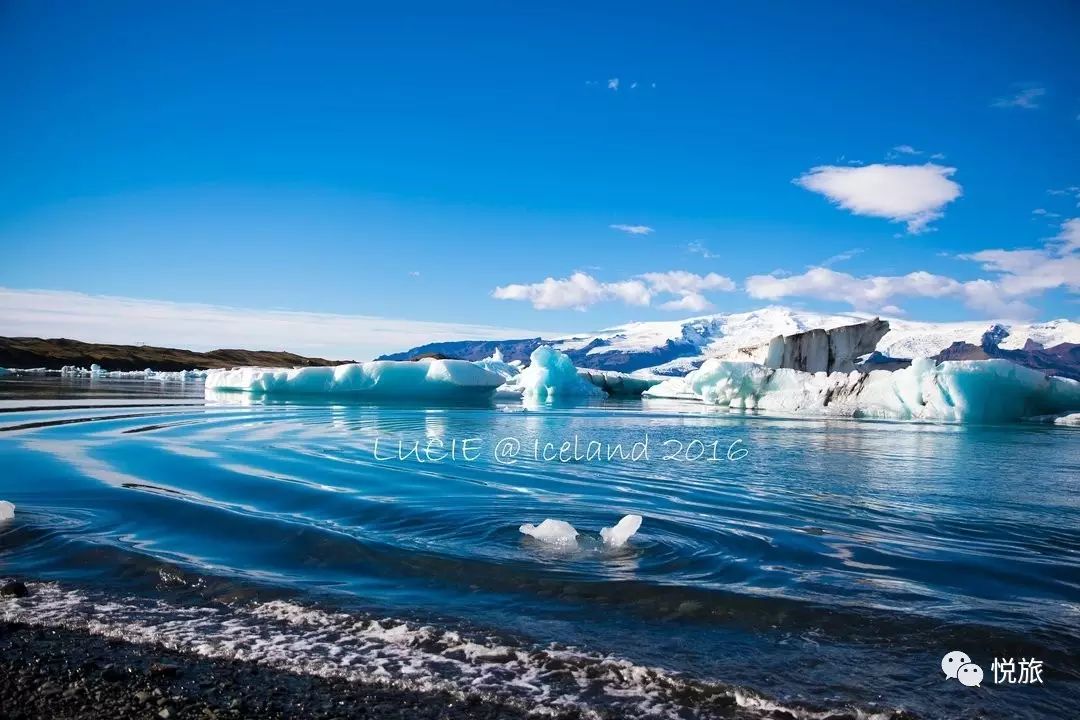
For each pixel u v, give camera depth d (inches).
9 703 145.4
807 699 152.8
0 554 243.9
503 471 450.9
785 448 654.5
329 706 146.8
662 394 1908.2
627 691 155.8
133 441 578.9
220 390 1455.5
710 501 364.8
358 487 374.6
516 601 206.7
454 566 234.8
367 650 173.6
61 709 143.3
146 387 1795.0
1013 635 186.5
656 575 230.1
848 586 225.3
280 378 1355.8
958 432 877.8
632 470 475.5
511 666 166.2
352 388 1353.3
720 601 206.8
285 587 213.2
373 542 259.6
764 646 179.0
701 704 150.9
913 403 1139.9
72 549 246.5
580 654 171.9
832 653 175.6
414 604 203.0
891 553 268.5
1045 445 712.4
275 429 717.9
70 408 935.7
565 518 310.5
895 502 373.4
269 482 382.9
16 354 3523.6
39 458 462.9
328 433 681.6
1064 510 356.8
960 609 205.9
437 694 153.1
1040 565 254.4
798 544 277.7
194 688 152.9
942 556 265.1
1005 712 149.3
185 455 494.9
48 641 175.6
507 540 269.4
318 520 294.7
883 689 157.9
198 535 270.2
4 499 324.8
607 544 266.2
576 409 1263.5
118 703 145.8
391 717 143.1
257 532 273.1
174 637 178.9
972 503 373.7
